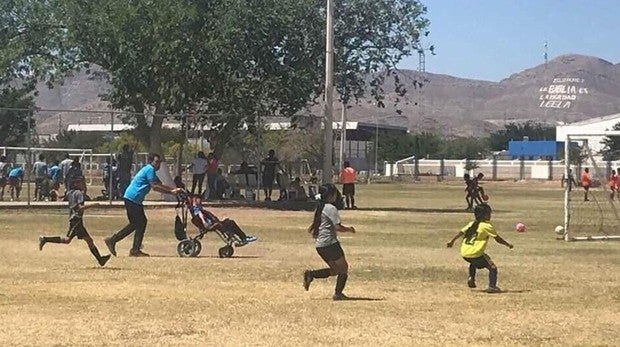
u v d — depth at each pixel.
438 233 27.14
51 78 38.12
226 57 37.41
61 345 10.19
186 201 19.72
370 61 42.38
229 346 10.29
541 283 16.25
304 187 40.75
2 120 41.38
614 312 13.07
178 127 42.03
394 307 13.24
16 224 27.41
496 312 12.94
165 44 36.19
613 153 43.66
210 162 37.75
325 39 39.75
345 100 43.12
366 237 25.67
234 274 16.69
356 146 121.12
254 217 31.95
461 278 16.69
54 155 43.91
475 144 145.25
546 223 33.00
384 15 41.97
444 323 11.96
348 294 14.46
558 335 11.29
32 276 16.08
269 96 38.62
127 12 36.53
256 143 39.31
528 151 124.00
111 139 40.38
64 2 37.25
